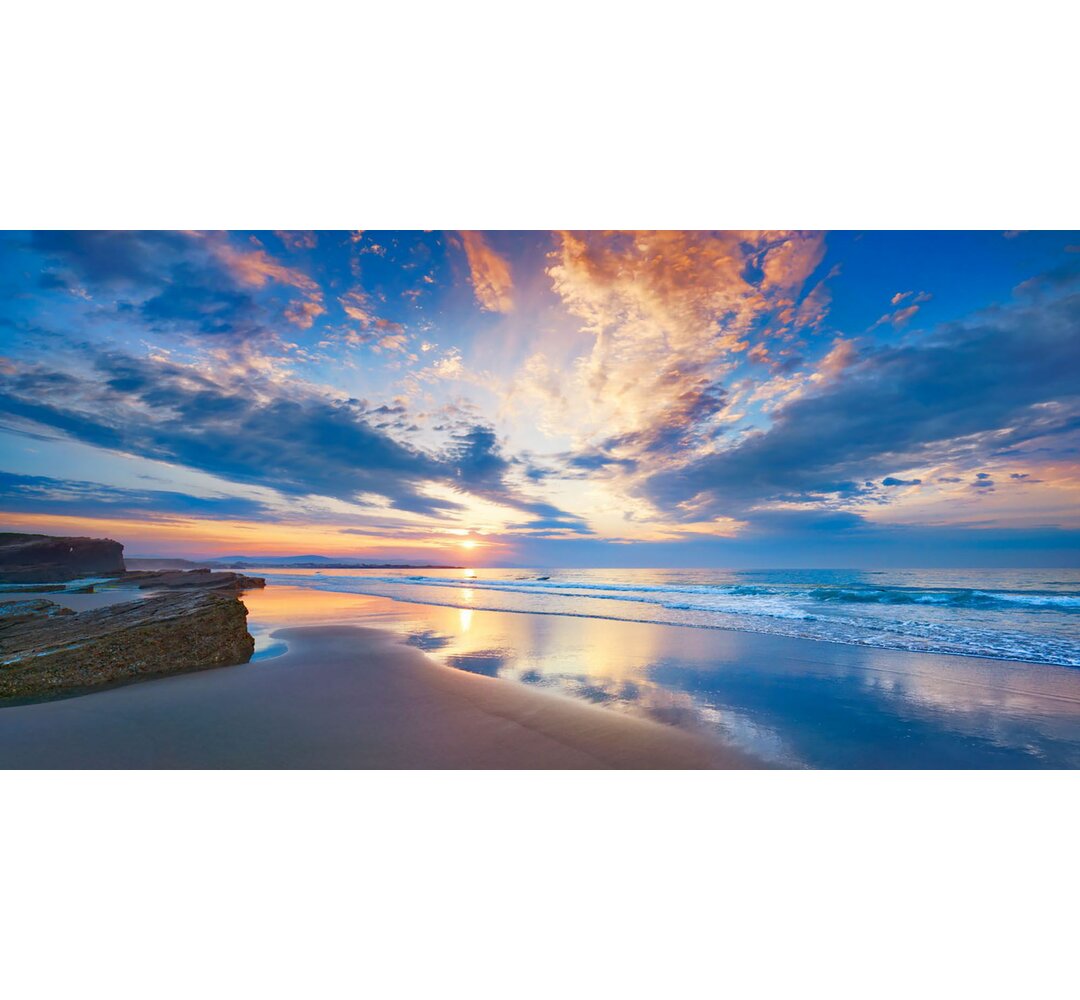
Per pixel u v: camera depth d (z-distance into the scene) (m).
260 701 6.64
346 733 5.57
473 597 25.44
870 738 5.45
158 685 7.45
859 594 20.86
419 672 8.32
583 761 4.91
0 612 12.70
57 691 6.96
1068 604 16.92
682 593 26.31
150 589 30.97
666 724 5.91
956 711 6.27
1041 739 5.38
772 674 8.20
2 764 4.71
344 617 16.89
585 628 13.72
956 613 15.20
